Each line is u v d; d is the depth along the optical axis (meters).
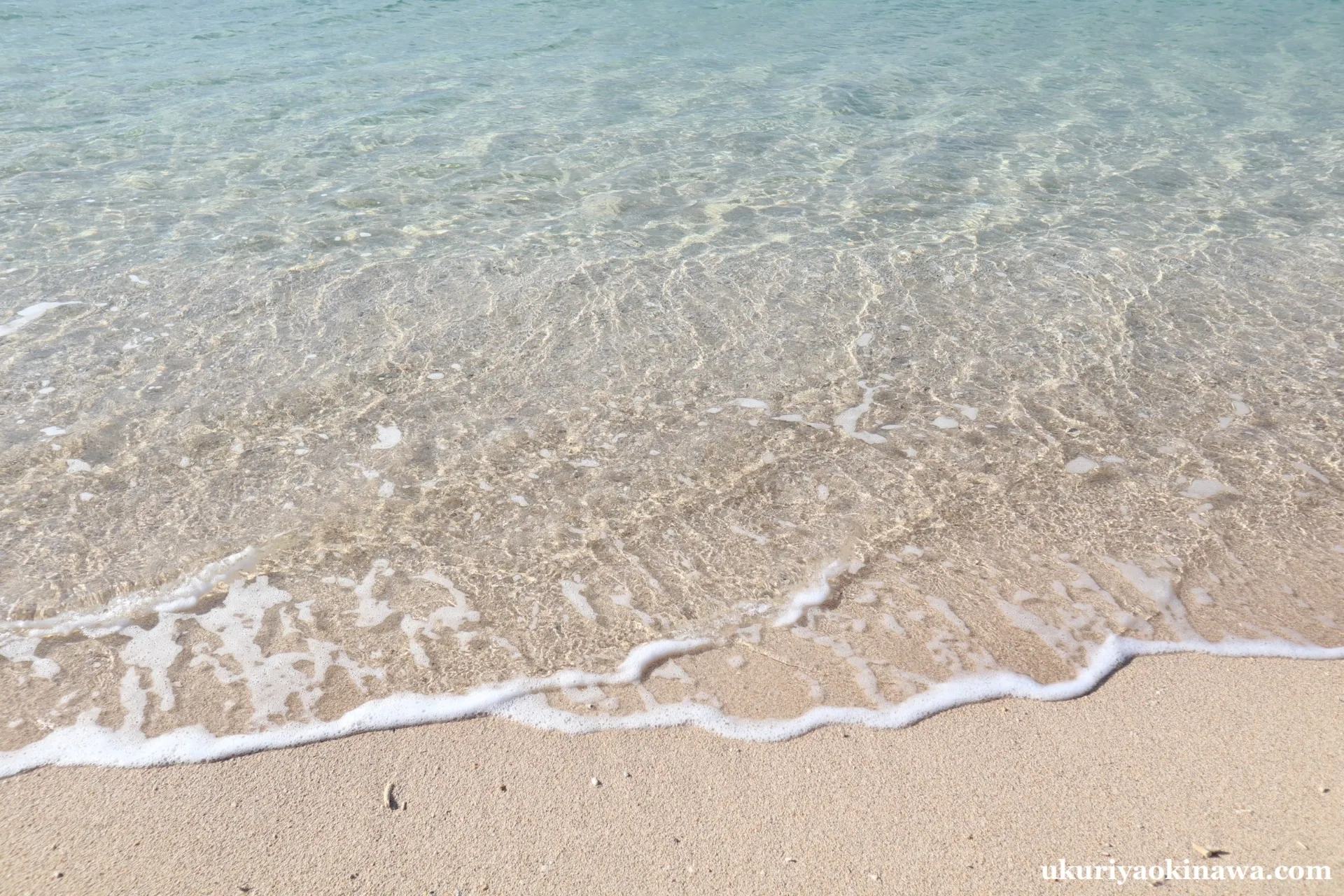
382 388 4.80
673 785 2.76
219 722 2.96
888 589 3.53
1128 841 2.57
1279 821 2.61
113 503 3.94
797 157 8.05
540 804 2.70
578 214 6.91
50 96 9.25
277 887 2.45
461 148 8.13
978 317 5.51
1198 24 12.88
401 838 2.59
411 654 3.24
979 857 2.53
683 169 7.76
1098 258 6.23
